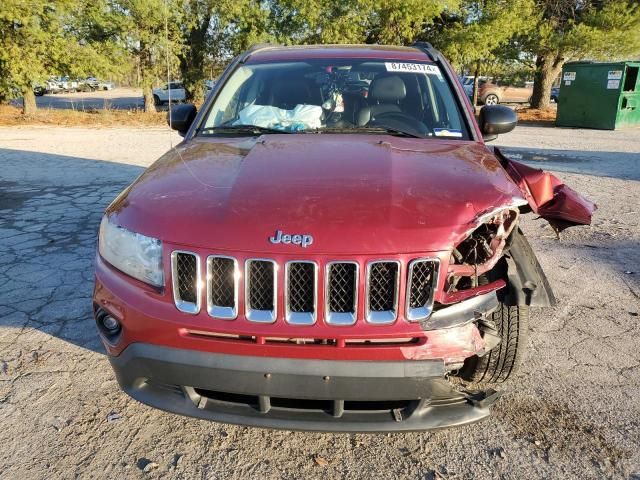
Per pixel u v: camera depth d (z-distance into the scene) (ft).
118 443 8.41
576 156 38.88
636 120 62.49
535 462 8.04
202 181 7.89
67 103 95.91
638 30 68.44
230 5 67.15
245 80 11.84
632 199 24.98
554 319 12.65
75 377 10.12
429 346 6.68
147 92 73.46
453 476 7.79
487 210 7.11
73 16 62.85
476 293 7.06
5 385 9.84
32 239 18.29
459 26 70.49
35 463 7.95
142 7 62.49
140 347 7.10
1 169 31.89
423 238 6.67
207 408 7.11
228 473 7.82
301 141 9.42
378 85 11.30
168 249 6.87
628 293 14.15
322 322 6.57
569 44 70.95
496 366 8.41
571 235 19.29
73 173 30.78
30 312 12.69
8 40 58.54
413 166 8.21
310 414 6.96
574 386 9.91
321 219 6.76
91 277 14.83
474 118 10.73
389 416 7.00
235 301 6.64
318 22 67.97
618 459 8.07
